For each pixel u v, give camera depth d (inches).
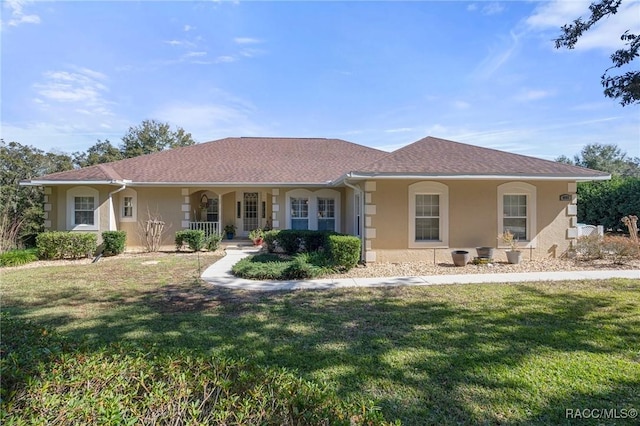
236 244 688.4
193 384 97.7
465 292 302.2
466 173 433.1
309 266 378.6
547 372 155.6
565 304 260.4
